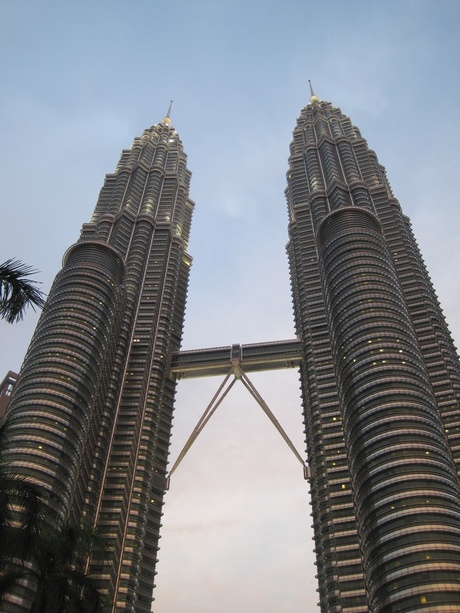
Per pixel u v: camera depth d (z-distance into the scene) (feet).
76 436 465.06
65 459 442.50
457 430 508.53
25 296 84.12
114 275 634.84
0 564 92.38
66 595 107.86
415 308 638.12
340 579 459.73
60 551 109.70
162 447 625.82
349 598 447.01
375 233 649.20
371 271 592.60
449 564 350.02
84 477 498.28
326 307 616.80
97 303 577.43
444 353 586.45
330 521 503.61
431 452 419.13
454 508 386.11
